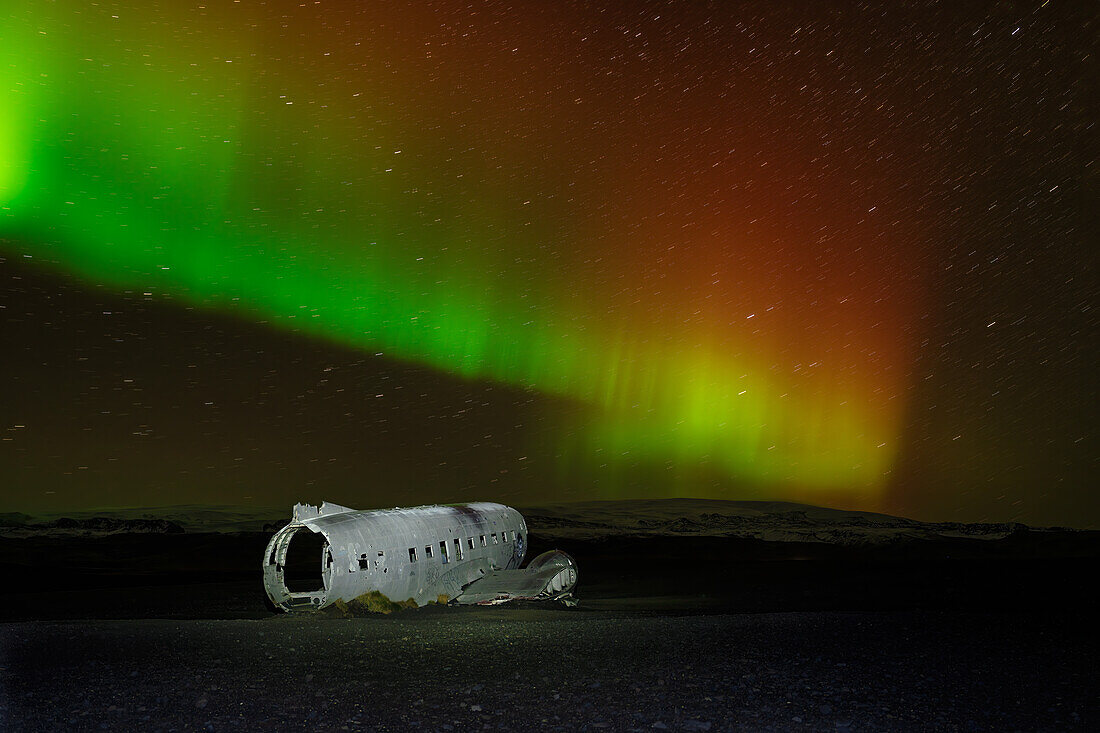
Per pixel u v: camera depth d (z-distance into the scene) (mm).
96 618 29766
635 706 13219
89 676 15664
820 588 42406
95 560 67500
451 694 14086
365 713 12703
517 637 21156
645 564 64688
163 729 11734
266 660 17516
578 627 23312
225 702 13438
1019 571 51844
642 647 19609
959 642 20828
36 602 35688
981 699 14047
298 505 28875
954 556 75500
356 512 29781
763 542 97312
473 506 34562
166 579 49875
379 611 26922
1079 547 81875
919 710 13148
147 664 17016
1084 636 22109
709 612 31062
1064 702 13898
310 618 25641
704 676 15836
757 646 19875
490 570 32750
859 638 21406
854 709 13133
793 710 13016
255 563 64938
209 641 20281
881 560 69125
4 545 83375
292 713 12680
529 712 12781
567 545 91875
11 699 13672
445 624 23984
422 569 29234
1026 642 20953
